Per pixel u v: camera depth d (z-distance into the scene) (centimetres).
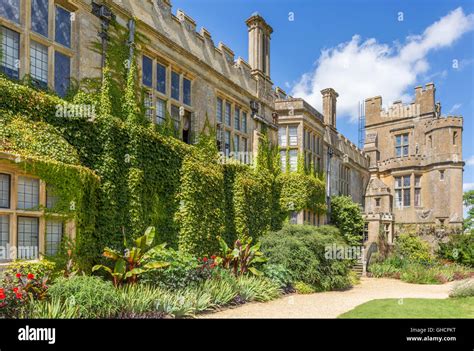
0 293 569
